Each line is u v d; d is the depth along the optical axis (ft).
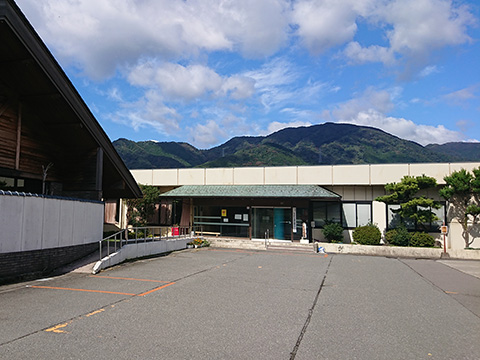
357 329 21.94
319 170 79.77
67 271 38.22
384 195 77.92
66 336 18.88
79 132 47.57
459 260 61.72
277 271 44.70
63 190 49.96
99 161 49.49
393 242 72.49
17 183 45.44
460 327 23.07
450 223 72.69
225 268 45.93
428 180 69.00
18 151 42.68
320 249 71.51
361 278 41.63
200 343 18.53
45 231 36.96
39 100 43.47
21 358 15.83
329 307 27.43
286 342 19.17
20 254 33.73
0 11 33.35
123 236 67.21
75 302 26.04
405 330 22.07
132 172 93.09
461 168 71.26
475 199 70.54
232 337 19.65
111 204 90.48
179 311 24.66
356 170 77.41
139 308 25.04
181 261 51.31
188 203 87.04
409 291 34.76
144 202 83.05
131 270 41.75
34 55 37.81
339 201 80.53
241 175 85.15
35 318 21.84
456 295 33.40
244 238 82.38
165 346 17.90
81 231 43.52
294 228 78.43
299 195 74.54
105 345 17.78
